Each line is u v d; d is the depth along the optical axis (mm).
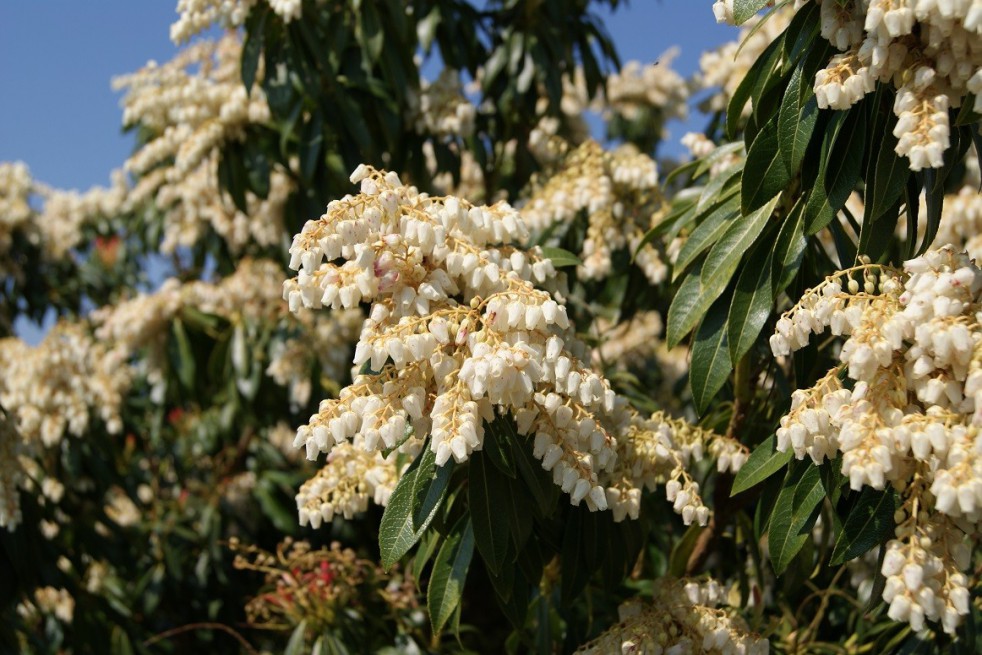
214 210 4957
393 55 4043
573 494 2070
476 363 1888
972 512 1693
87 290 7141
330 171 4219
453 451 1867
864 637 3076
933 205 2217
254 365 4879
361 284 2076
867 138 2250
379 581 3627
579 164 3699
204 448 5203
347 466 2611
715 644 2383
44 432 4488
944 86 1933
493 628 4012
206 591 5168
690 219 2818
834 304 1961
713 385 2424
